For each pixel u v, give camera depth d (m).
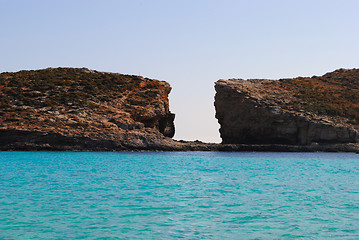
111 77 144.38
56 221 20.84
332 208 24.72
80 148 98.94
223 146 117.75
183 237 18.27
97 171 47.91
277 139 127.06
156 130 116.75
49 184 34.88
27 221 20.78
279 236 18.53
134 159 73.88
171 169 52.59
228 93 132.25
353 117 137.00
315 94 149.38
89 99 124.75
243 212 23.42
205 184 35.97
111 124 109.50
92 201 26.45
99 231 19.05
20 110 111.31
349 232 19.28
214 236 18.48
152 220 21.28
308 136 124.38
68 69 149.12
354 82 164.62
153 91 136.88
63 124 105.94
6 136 96.81
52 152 92.12
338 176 44.72
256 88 145.12
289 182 38.19
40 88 126.88
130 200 26.97
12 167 52.59
